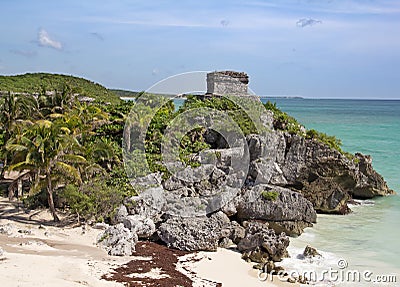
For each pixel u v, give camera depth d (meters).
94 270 20.45
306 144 37.00
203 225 26.03
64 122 34.56
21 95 47.78
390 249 26.41
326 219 32.88
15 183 30.09
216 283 20.69
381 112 185.25
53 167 27.94
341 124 114.25
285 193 30.23
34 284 17.61
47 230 26.58
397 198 39.72
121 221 27.09
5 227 26.02
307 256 24.66
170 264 22.64
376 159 58.34
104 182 30.33
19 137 30.77
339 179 37.62
